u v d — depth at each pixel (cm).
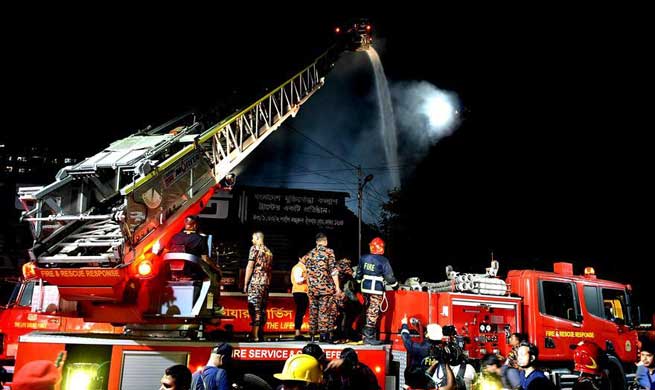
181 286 679
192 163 764
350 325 850
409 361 762
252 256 763
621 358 1003
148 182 661
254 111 975
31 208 658
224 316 746
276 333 892
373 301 798
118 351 632
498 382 561
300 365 393
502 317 922
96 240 630
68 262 612
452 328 809
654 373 649
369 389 460
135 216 635
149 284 673
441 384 414
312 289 779
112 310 661
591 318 988
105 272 607
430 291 900
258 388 657
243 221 2506
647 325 1200
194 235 698
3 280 1881
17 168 2242
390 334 853
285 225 2570
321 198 2642
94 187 685
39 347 624
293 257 2556
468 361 786
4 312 991
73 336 663
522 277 962
